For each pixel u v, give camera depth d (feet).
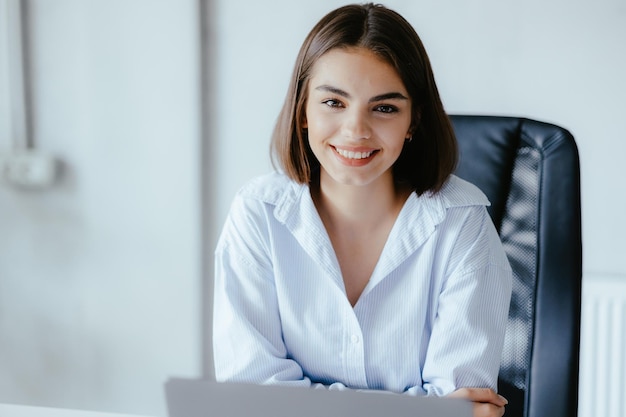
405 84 3.89
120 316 8.23
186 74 7.78
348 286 4.37
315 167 4.39
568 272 4.37
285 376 4.19
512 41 7.40
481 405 3.99
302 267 4.30
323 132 3.91
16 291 8.23
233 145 8.04
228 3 7.80
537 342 4.38
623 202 7.41
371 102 3.83
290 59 7.81
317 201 4.40
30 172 7.81
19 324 8.29
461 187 4.40
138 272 8.15
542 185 4.49
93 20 7.76
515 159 4.63
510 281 4.34
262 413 2.94
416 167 4.29
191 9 7.68
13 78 7.70
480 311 4.21
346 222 4.29
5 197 8.06
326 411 2.90
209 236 8.21
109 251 8.13
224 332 4.33
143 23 7.75
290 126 4.17
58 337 8.30
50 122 7.94
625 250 7.45
